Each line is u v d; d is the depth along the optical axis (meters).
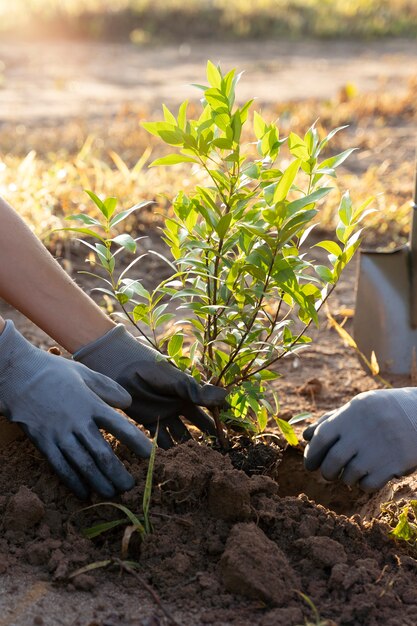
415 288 3.13
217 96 2.01
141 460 2.10
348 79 11.09
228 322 2.21
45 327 2.30
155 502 1.98
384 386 3.09
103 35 15.49
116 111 8.48
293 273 2.08
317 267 2.20
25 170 4.35
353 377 3.17
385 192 5.05
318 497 2.60
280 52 14.18
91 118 8.05
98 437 2.02
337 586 1.83
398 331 3.17
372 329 3.23
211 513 1.99
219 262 2.28
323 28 15.82
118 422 2.06
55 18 15.34
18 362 2.08
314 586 1.83
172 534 1.93
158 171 4.93
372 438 2.19
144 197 4.34
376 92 9.26
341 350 3.38
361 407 2.23
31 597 1.77
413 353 3.11
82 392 2.07
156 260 3.91
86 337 2.31
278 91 9.95
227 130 2.03
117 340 2.31
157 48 14.52
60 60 12.77
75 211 4.04
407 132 7.29
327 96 9.52
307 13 16.48
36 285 2.25
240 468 2.35
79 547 1.90
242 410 2.40
